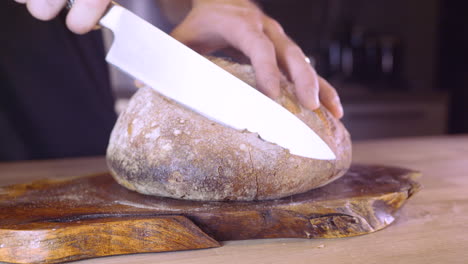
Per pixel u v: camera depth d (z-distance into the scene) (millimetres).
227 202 753
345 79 2627
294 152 743
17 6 1399
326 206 712
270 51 810
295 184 758
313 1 2656
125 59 765
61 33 1430
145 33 767
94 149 1527
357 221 711
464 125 2488
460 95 2498
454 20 2510
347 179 898
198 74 758
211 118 755
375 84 2562
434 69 2719
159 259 646
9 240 624
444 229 738
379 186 838
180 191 748
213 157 730
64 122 1489
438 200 898
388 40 2553
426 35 2736
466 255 636
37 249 623
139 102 830
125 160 791
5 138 1432
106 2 744
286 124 743
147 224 658
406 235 714
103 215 684
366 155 1371
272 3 2604
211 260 638
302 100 810
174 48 763
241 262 628
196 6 980
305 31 2688
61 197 797
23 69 1429
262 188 741
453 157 1325
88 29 766
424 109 2328
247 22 864
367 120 2266
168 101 793
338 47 2652
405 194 805
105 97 1550
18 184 894
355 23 2752
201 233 672
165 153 744
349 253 650
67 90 1476
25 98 1442
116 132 843
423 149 1459
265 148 739
